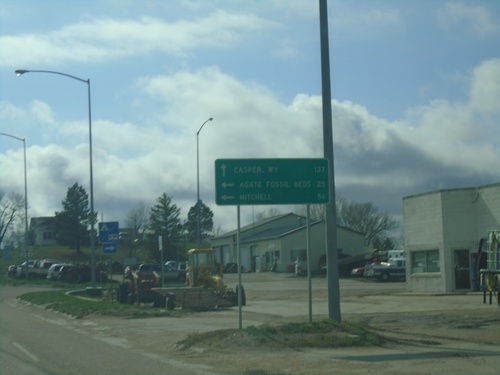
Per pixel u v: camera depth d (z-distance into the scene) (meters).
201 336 17.25
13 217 111.56
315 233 84.44
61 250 109.88
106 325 23.14
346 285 57.03
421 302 32.31
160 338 18.77
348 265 75.75
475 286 39.19
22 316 28.59
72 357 15.23
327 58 18.42
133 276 34.19
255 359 14.41
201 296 29.77
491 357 14.30
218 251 104.56
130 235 90.50
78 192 106.44
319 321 17.75
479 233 39.00
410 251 43.47
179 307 30.62
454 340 17.25
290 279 70.62
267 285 58.62
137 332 20.56
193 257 33.72
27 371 13.18
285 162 17.98
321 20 18.47
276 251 85.38
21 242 116.69
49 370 13.30
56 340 18.95
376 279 66.12
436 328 20.27
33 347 17.20
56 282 62.91
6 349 16.75
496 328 20.23
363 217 110.00
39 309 32.38
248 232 98.31
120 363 14.27
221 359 14.59
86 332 21.39
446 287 39.94
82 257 103.25
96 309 28.00
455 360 13.93
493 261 28.66
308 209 18.09
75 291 44.81
